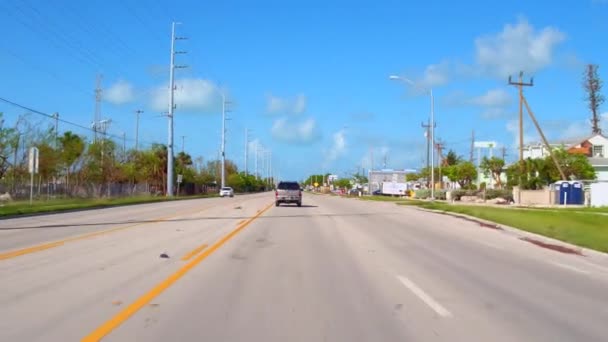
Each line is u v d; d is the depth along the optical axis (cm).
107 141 6362
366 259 1455
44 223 2598
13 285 1038
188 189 9538
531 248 1811
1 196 4559
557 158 6775
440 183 9662
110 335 718
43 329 742
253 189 17262
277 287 1052
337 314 846
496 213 3381
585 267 1402
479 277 1209
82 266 1270
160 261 1357
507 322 815
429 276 1203
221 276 1163
